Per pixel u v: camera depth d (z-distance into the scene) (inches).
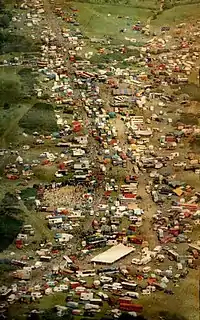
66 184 5054.1
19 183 5049.2
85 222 4680.1
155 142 5575.8
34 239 4532.5
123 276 4237.2
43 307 4018.2
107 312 3986.2
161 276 4259.4
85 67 6599.4
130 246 4485.7
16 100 6048.2
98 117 5856.3
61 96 6131.9
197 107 6077.8
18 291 4128.9
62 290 4133.9
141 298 4094.5
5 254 4414.4
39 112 5876.0
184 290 4170.8
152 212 4793.3
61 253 4416.8
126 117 5880.9
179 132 5693.9
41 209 4788.4
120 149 5457.7
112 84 6333.7
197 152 5467.5
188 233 4603.8
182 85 6382.9
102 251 4434.1
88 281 4195.4
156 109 6018.7
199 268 4328.3
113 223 4665.4
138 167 5260.8
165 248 4473.4
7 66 6589.6
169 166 5285.4
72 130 5659.5
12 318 3934.5
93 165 5260.8
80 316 3954.2
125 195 4948.3
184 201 4906.5
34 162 5270.7
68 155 5364.2
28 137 5561.0
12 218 4685.0
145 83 6392.7
